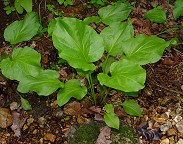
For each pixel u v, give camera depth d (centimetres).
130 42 57
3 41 71
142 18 77
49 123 60
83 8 77
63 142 57
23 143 58
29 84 55
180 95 63
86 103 62
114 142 55
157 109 61
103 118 59
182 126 58
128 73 51
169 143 56
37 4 76
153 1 80
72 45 53
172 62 68
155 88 65
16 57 58
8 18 74
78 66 52
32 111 62
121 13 67
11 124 59
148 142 57
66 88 56
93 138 56
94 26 73
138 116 60
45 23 74
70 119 60
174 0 80
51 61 68
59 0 75
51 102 63
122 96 63
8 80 64
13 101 63
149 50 55
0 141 58
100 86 62
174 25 75
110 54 59
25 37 62
